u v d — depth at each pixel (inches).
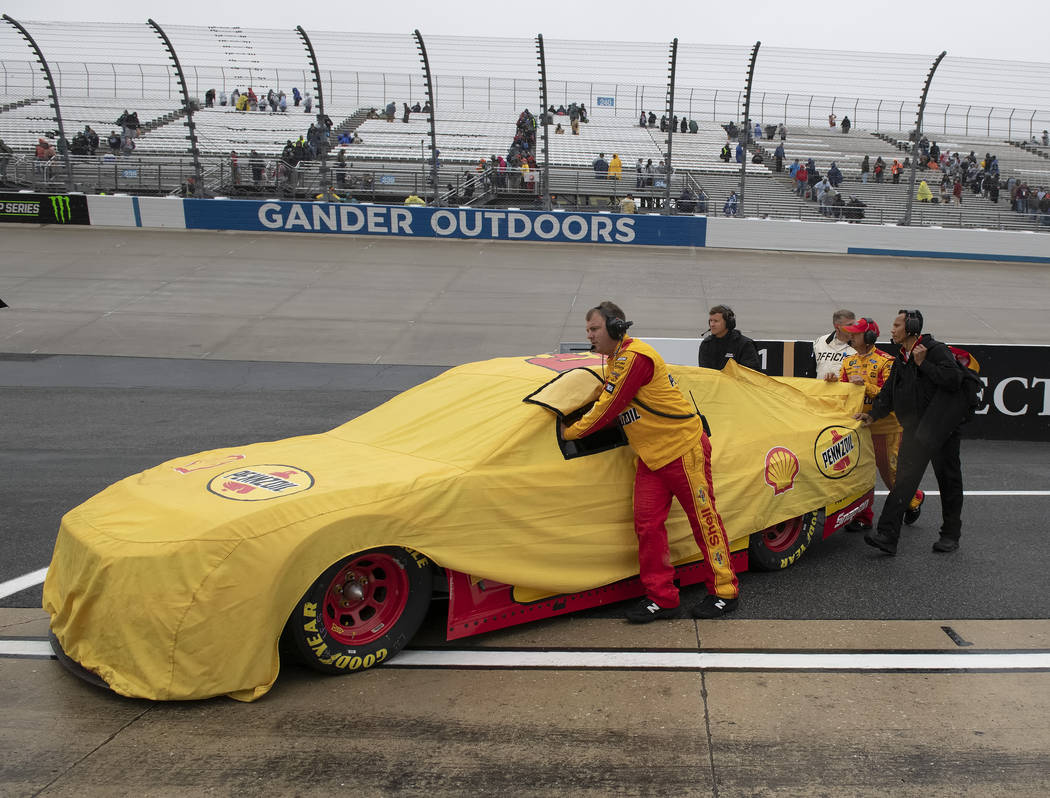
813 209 964.0
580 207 953.5
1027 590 187.6
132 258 767.7
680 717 132.6
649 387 157.0
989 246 858.8
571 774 117.3
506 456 153.2
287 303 635.5
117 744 122.0
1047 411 345.4
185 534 128.8
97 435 328.2
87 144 1001.5
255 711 131.1
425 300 651.5
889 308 657.6
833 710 135.5
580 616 169.8
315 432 339.0
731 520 177.3
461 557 145.9
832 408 210.7
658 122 1149.7
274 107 1203.2
